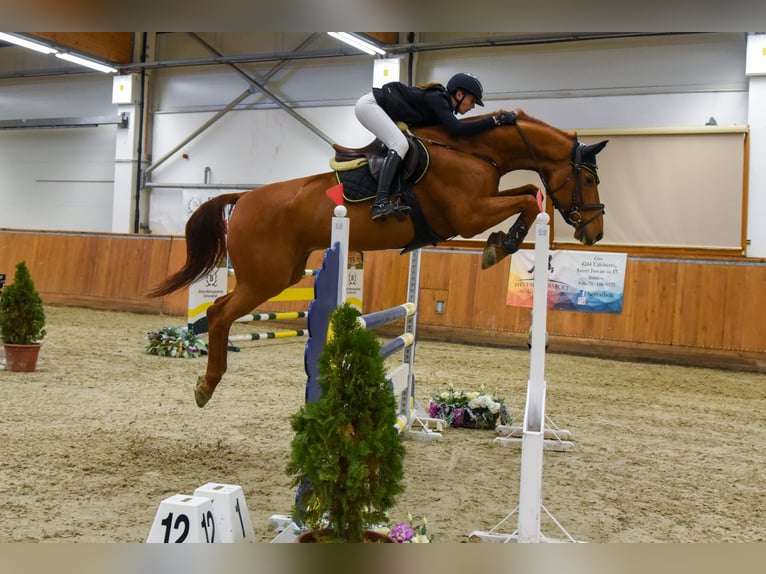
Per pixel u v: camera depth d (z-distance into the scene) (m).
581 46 11.95
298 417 2.24
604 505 3.55
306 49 13.95
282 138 14.16
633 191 11.43
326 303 2.86
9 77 16.61
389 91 4.18
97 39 14.29
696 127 11.08
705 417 6.13
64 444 4.20
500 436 5.15
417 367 8.39
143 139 15.20
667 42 11.39
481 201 4.07
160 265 12.84
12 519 2.95
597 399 6.79
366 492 2.14
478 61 12.66
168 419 5.04
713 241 11.02
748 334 9.59
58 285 13.70
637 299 10.20
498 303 10.93
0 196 16.92
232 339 7.85
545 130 4.27
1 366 6.69
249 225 4.18
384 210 3.91
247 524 2.67
